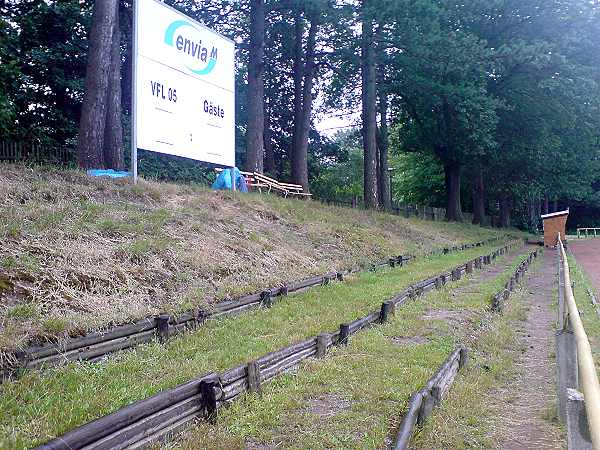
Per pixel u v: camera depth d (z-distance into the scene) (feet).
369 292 36.24
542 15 106.11
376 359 21.75
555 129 122.72
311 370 19.97
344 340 23.72
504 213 163.53
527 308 36.58
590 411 7.15
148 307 24.16
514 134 119.24
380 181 117.50
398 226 76.79
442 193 175.63
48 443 11.09
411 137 130.11
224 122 50.70
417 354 22.54
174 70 44.37
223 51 50.37
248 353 20.65
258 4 72.38
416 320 28.81
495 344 26.25
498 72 103.30
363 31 84.12
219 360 19.75
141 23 40.91
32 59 66.90
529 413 17.98
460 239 87.66
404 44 86.89
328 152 129.80
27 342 18.15
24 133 62.75
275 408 16.40
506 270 58.08
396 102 119.85
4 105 56.70
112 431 12.42
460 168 130.31
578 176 148.56
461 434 15.78
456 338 25.79
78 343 19.04
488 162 128.67
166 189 43.73
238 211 47.83
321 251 48.60
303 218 56.08
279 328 25.32
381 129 117.50
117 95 54.29
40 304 21.27
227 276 32.78
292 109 115.55
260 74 72.18
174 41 44.21
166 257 30.73
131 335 21.12
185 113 45.65
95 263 26.58
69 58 71.20
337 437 14.75
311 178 131.54
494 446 15.33
